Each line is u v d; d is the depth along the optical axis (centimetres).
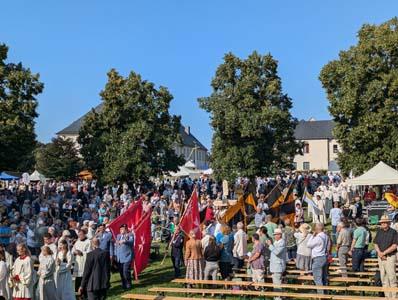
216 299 1584
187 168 6200
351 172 4131
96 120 4362
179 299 1445
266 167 4131
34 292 1488
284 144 4141
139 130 4200
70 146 6938
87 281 1536
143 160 4219
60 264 1511
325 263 1524
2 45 3850
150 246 2208
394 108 3831
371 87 3819
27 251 1448
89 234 2016
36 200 3081
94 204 3150
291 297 1545
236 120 3991
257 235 1648
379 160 3884
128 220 1944
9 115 3703
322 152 10450
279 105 4094
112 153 4222
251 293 1487
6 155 3700
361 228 1736
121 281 1923
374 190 4197
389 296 1473
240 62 4091
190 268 1716
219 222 2014
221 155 4153
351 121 4053
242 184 4028
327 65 4159
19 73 3791
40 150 7538
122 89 4300
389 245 1488
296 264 1767
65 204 3194
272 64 4078
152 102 4338
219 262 1755
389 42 3834
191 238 1730
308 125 10725
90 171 4366
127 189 3631
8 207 3133
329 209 3362
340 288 1444
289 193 2519
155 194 3244
